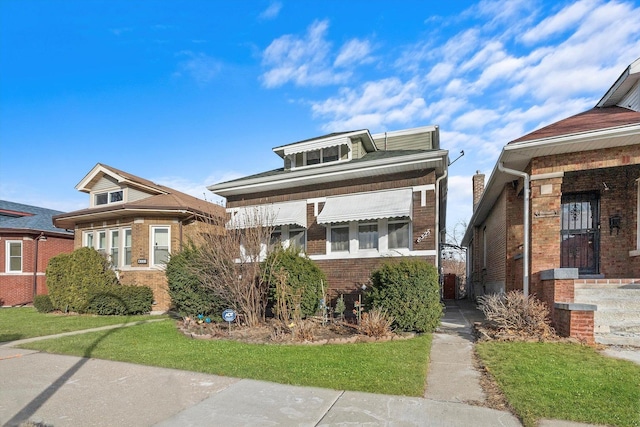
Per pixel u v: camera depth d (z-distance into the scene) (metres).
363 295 11.69
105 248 17.39
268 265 10.59
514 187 12.16
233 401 4.94
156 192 18.83
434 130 16.14
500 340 7.95
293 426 4.13
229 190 15.39
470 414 4.37
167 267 12.31
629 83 11.41
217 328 10.41
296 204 14.42
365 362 6.49
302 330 8.58
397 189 12.80
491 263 16.28
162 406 4.82
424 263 9.77
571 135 8.66
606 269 10.80
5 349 8.52
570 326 7.79
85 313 15.26
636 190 10.52
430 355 7.20
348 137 14.27
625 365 6.01
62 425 4.29
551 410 4.34
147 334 9.93
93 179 18.50
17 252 21.80
